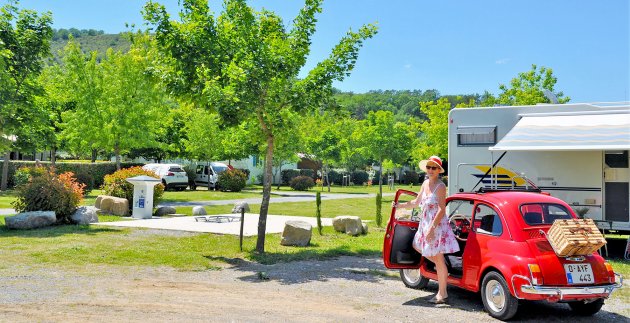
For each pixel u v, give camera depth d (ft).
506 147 34.04
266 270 30.35
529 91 88.84
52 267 28.50
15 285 23.89
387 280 28.17
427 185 22.93
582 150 34.71
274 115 35.63
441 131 93.40
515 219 20.98
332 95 36.81
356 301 23.20
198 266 30.68
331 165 186.09
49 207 46.88
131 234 41.19
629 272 31.14
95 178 110.93
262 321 19.17
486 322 20.20
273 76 34.19
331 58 36.19
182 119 128.98
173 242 37.83
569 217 21.75
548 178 38.11
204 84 34.78
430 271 24.59
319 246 39.37
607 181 36.40
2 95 60.08
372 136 104.32
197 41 35.09
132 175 63.10
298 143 126.41
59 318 18.52
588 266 20.08
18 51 61.77
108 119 92.58
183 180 109.70
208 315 19.75
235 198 92.94
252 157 156.15
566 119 37.19
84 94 91.97
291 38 36.88
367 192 130.21
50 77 105.09
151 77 36.65
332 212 70.28
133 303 21.22
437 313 21.29
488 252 21.38
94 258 31.37
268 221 54.13
